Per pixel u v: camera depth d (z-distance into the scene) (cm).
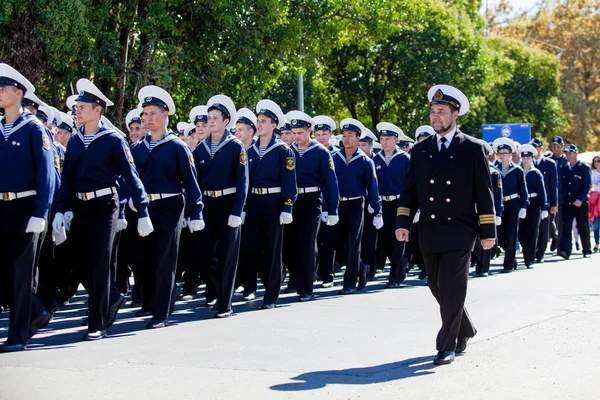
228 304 1079
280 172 1161
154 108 1019
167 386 704
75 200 923
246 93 2252
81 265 943
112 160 920
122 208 1043
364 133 1524
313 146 1254
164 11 1956
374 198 1361
